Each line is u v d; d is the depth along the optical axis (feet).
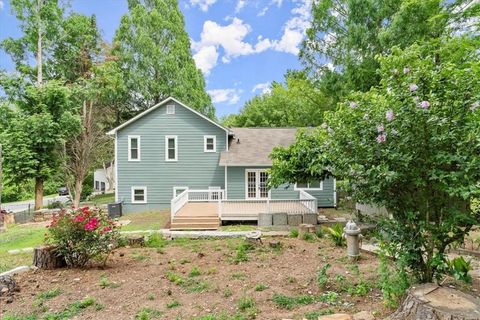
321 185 55.67
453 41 21.94
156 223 44.29
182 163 58.90
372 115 12.28
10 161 55.01
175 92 85.20
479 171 10.04
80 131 63.10
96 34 78.28
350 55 51.62
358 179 12.35
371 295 13.46
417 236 11.46
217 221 40.11
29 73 66.54
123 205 58.23
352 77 50.98
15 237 35.24
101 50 77.20
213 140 58.85
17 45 64.85
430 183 11.39
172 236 31.60
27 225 47.57
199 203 51.75
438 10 34.91
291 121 100.42
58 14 66.95
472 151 10.34
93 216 20.52
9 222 50.11
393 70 12.18
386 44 41.39
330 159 14.01
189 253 23.56
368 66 48.24
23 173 56.65
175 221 40.16
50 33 66.49
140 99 88.89
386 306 11.78
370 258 19.98
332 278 16.08
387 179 10.81
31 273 18.92
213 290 15.17
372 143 12.01
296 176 29.60
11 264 22.25
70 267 20.11
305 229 29.53
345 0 54.95
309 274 16.99
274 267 18.84
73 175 65.67
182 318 12.26
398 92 11.82
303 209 43.27
